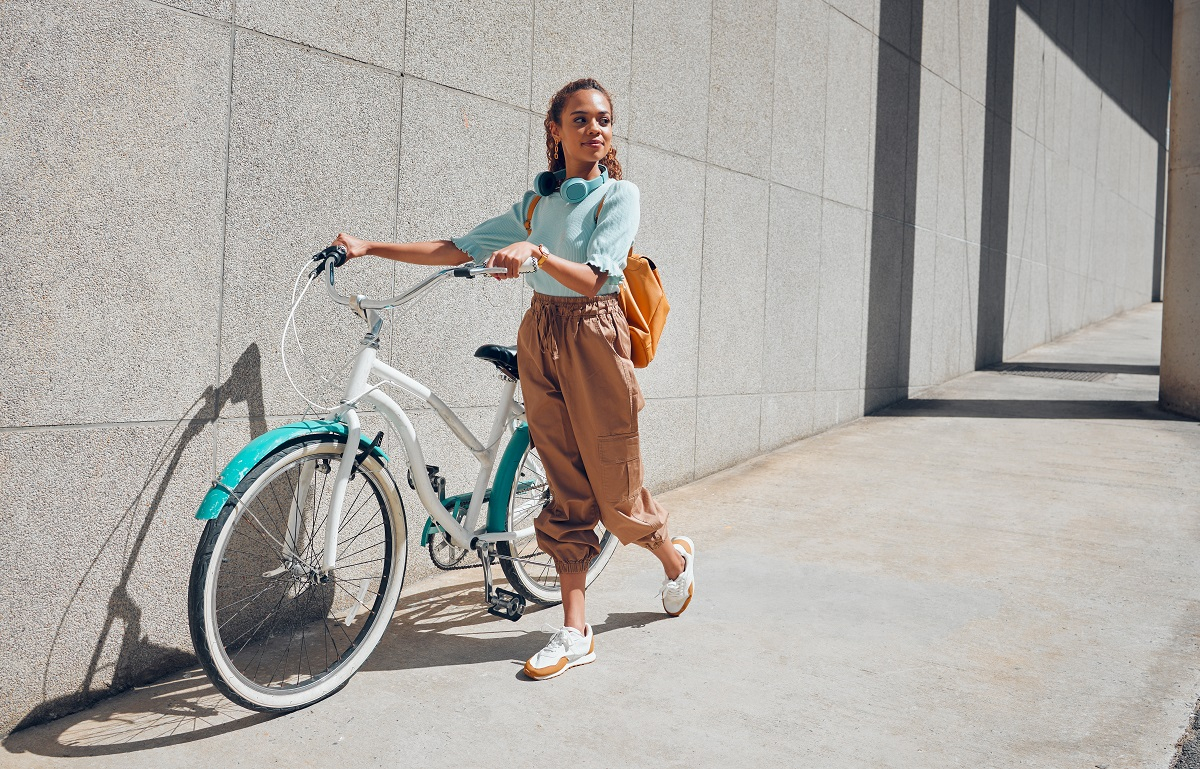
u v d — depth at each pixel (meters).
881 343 8.27
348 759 2.48
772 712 2.77
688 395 5.75
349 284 3.56
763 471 6.10
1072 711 2.79
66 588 2.75
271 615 3.20
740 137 6.15
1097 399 8.67
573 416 3.06
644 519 3.21
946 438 7.06
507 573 3.44
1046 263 12.80
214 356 3.10
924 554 4.36
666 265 5.50
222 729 2.64
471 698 2.84
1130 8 15.99
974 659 3.18
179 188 2.96
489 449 3.29
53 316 2.67
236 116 3.12
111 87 2.76
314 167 3.39
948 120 9.39
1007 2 10.75
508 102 4.29
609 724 2.69
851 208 7.65
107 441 2.82
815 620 3.53
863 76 7.73
